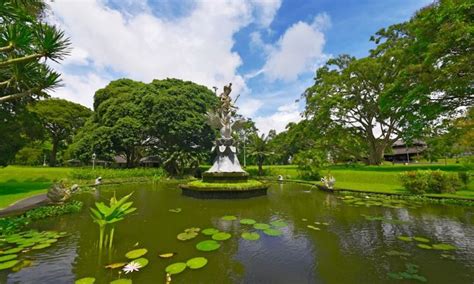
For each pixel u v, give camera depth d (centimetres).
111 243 449
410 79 1185
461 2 940
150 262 376
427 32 1087
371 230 560
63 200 833
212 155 2933
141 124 2512
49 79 511
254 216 709
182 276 330
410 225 603
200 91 3123
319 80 2705
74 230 562
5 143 1207
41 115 2866
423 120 1280
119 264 366
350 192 1212
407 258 396
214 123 1285
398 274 338
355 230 560
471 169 1115
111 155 2616
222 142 1238
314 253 419
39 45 467
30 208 730
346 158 2894
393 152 3922
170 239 492
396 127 2231
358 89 2264
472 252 421
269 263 377
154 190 1389
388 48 2061
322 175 1961
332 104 2230
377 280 321
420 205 879
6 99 483
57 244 462
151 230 558
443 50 969
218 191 1004
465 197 933
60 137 3481
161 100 2458
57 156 3962
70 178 1827
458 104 1234
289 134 3081
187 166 2502
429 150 1875
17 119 1240
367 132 2483
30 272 343
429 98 1216
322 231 552
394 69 1941
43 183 1609
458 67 928
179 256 401
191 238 498
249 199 1009
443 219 664
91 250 429
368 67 2025
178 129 2456
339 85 2303
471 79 950
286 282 317
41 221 651
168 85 3033
